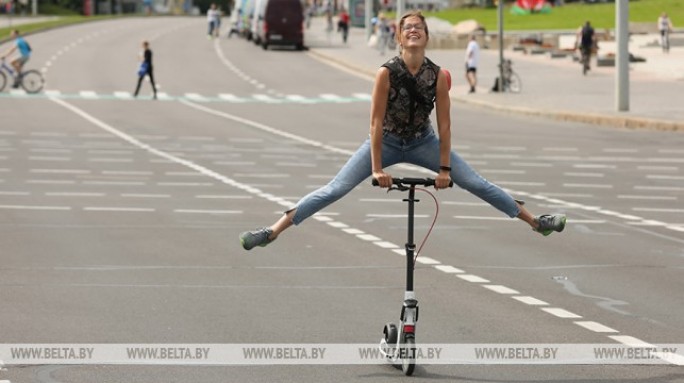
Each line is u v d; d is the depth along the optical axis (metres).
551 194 42.22
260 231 17.61
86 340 20.23
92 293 24.48
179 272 26.95
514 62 135.88
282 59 145.25
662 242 31.86
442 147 17.44
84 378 17.78
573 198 41.09
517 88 98.19
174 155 55.53
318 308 22.95
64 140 62.47
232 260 28.58
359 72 125.94
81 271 27.11
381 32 152.38
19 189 42.88
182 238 32.12
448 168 17.44
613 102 85.50
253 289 24.94
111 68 127.81
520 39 161.00
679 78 109.38
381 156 17.48
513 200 17.78
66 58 139.88
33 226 34.34
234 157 54.91
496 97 92.06
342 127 72.62
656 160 54.25
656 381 17.64
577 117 76.25
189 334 20.70
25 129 68.50
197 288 25.03
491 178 47.03
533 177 47.44
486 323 21.62
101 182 45.12
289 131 69.69
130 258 28.84
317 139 64.69
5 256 29.14
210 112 83.81
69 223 34.91
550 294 24.47
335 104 91.62
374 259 28.77
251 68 131.00
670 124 69.75
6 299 23.84
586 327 21.34
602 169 50.50
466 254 29.58
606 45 160.25
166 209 37.91
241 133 68.12
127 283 25.61
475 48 97.50
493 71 122.69
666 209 38.50
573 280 26.12
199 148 59.16
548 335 20.69
